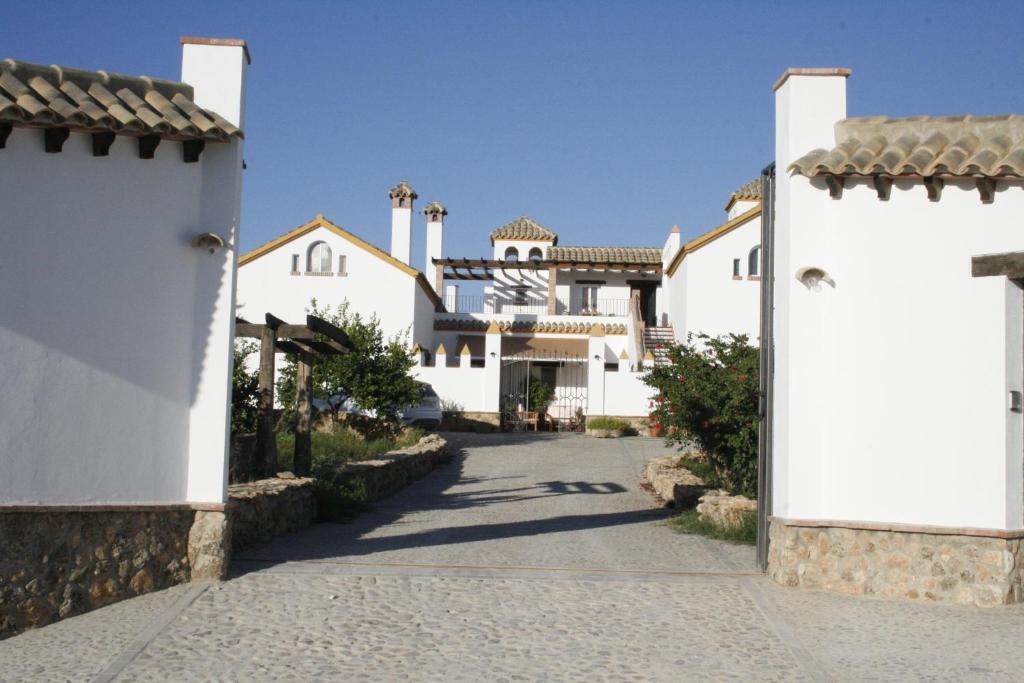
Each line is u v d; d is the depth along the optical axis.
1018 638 7.26
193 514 8.49
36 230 7.80
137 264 8.27
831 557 8.58
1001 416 8.23
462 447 27.62
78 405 7.89
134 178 8.28
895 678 6.41
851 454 8.58
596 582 8.78
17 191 7.74
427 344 41.47
